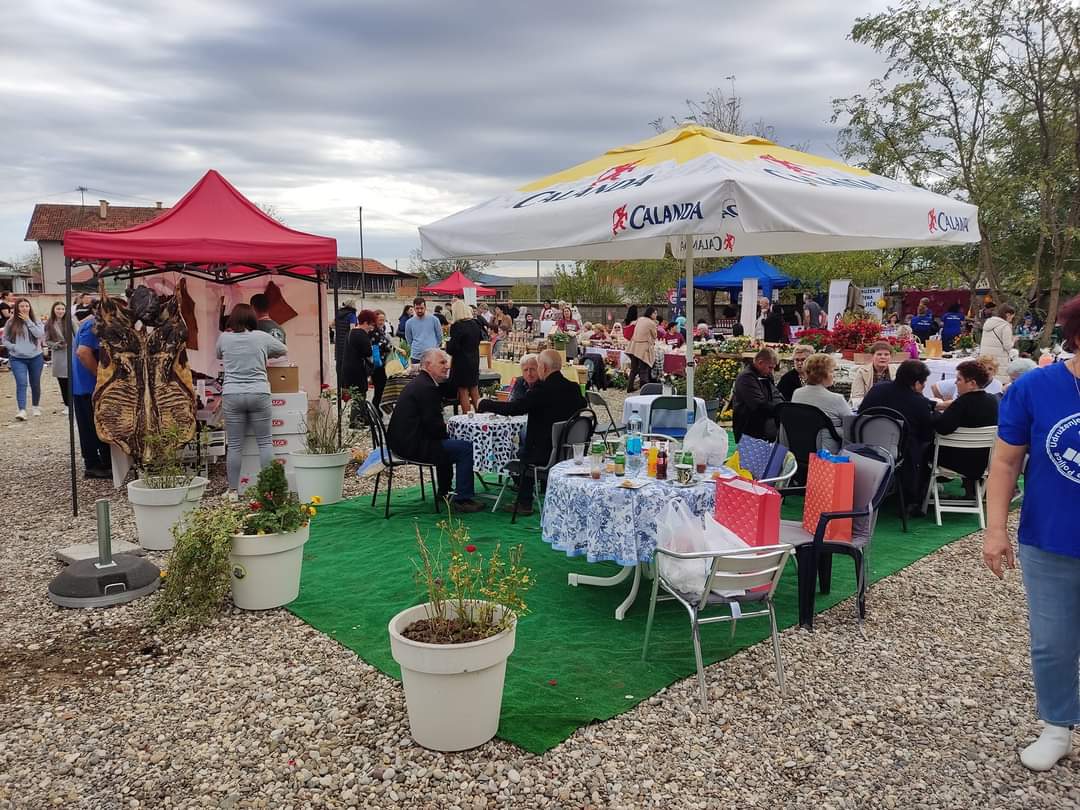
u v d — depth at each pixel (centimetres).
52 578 504
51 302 2639
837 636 418
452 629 317
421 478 677
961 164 1694
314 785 286
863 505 439
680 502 395
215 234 724
